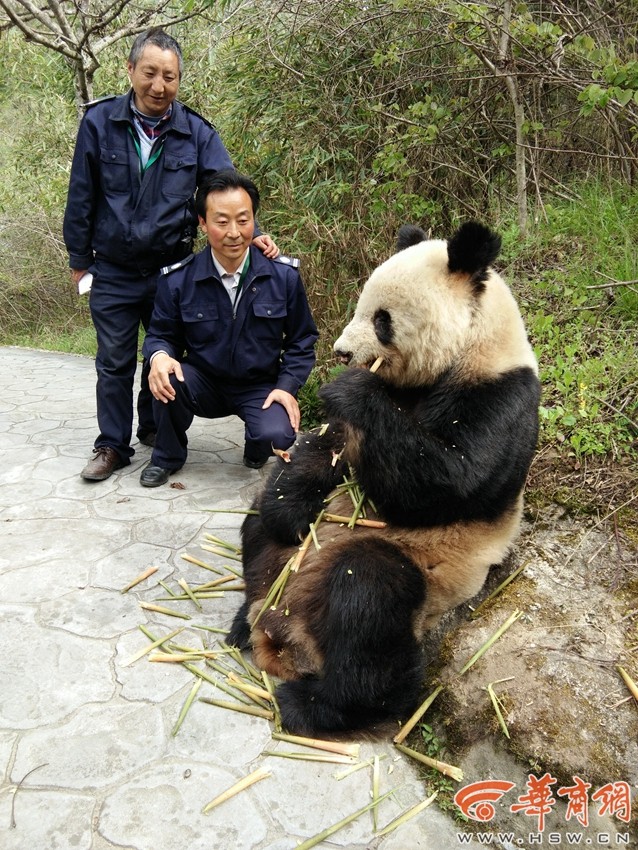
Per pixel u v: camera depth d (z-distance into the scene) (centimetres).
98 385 451
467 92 617
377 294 274
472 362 262
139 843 210
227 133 677
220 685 270
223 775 234
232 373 425
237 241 383
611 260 490
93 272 445
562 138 609
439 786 235
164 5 664
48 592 326
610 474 332
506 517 275
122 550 363
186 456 453
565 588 288
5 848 207
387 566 252
